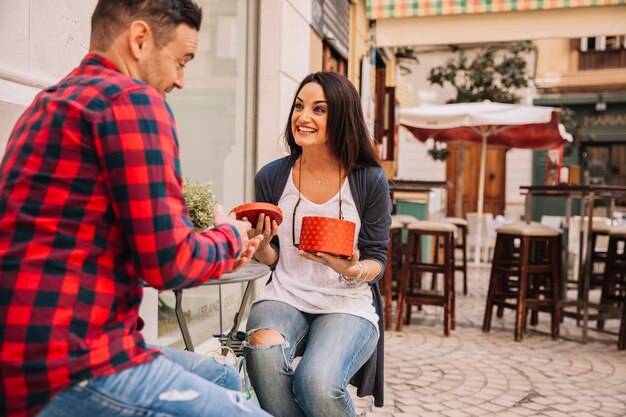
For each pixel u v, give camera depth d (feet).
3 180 3.83
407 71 42.63
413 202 25.48
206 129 12.71
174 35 4.26
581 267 18.85
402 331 17.35
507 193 51.31
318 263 6.97
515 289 23.81
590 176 55.21
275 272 7.25
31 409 3.65
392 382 12.38
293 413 6.25
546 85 55.21
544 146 33.58
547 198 50.08
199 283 4.17
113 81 3.90
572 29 22.82
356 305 6.84
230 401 4.05
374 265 6.81
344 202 6.98
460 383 12.45
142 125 3.78
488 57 43.21
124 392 3.73
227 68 13.69
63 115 3.76
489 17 23.63
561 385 12.52
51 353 3.54
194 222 6.66
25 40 6.31
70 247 3.69
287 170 7.20
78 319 3.64
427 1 23.31
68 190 3.72
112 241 3.84
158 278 3.84
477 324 18.65
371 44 26.63
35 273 3.59
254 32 15.05
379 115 30.42
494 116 27.37
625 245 19.65
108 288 3.79
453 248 17.90
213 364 5.22
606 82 53.67
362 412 10.49
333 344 6.29
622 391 12.19
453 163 52.34
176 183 3.92
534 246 19.27
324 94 6.81
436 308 21.22
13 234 3.67
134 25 4.13
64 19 6.96
